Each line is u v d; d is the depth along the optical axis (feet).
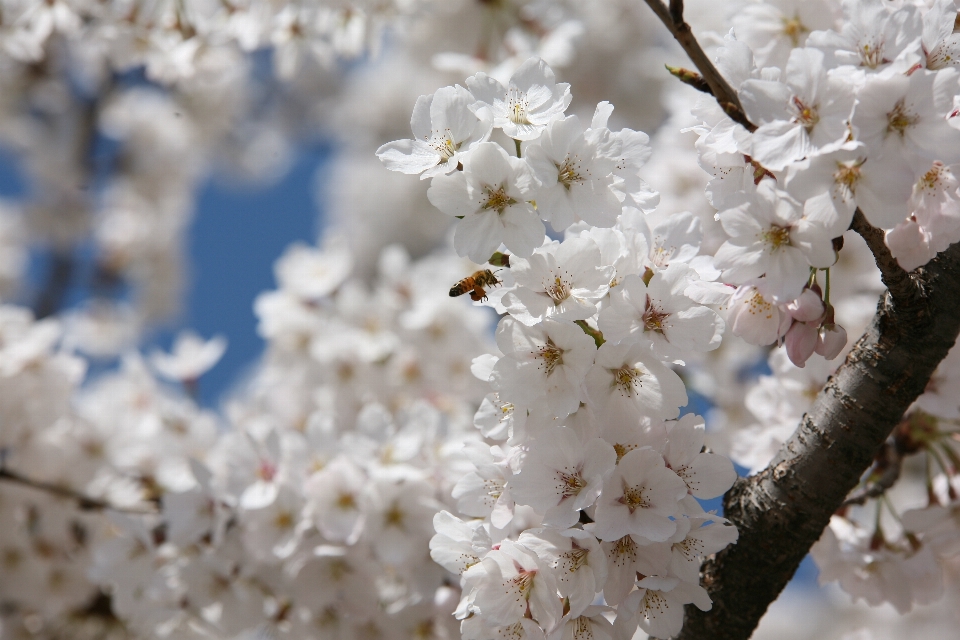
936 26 2.49
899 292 2.57
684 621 2.68
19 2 3.69
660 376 2.54
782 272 2.52
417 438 3.09
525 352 2.54
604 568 2.50
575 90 6.97
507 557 2.53
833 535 2.86
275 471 3.11
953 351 2.73
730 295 2.59
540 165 2.52
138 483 3.59
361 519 3.01
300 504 3.07
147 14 3.69
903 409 2.62
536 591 2.53
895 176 2.46
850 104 2.45
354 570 3.04
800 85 2.46
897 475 2.86
